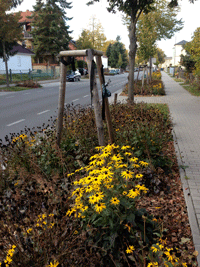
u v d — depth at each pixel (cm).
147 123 610
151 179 443
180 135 799
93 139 596
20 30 2458
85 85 3164
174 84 3141
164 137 613
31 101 1708
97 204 241
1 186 395
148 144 501
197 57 1967
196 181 477
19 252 222
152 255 239
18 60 4300
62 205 269
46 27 4569
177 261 220
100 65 509
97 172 279
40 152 479
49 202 278
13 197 313
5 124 1027
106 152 337
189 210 380
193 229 336
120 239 272
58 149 471
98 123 494
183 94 2023
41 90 2530
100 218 266
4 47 2520
